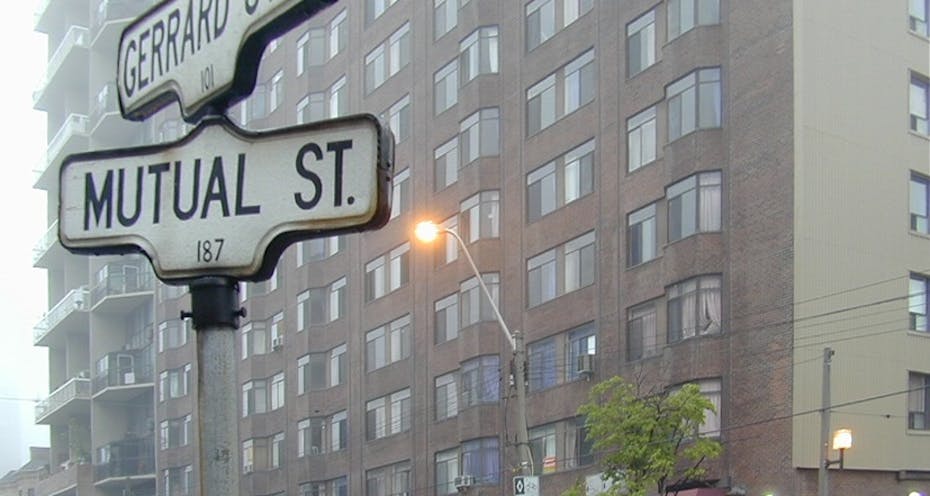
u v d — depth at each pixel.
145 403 68.94
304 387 55.56
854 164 33.56
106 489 68.56
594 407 29.50
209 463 3.66
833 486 31.72
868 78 34.31
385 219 3.64
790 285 31.95
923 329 34.59
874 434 32.72
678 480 32.31
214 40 3.78
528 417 40.97
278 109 59.47
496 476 42.41
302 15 3.51
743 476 32.31
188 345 62.62
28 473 82.00
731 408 32.97
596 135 39.38
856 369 32.66
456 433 45.12
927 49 36.03
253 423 59.03
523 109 43.16
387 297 50.69
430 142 48.28
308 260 55.97
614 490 28.70
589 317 38.84
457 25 46.84
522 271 42.38
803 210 32.25
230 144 3.80
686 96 35.25
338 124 3.68
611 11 39.16
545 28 42.44
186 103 3.91
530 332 41.50
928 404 34.41
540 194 41.91
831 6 33.78
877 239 33.72
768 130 33.19
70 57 71.88
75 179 4.00
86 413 74.12
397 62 51.22
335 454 53.72
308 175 3.69
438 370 46.69
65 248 4.00
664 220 35.84
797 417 31.30
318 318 55.53
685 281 34.38
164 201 3.87
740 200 33.69
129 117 4.23
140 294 66.69
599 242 38.75
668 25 36.31
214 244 3.76
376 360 51.25
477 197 44.22
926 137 35.56
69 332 75.06
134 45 4.18
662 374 34.81
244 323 60.72
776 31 33.44
